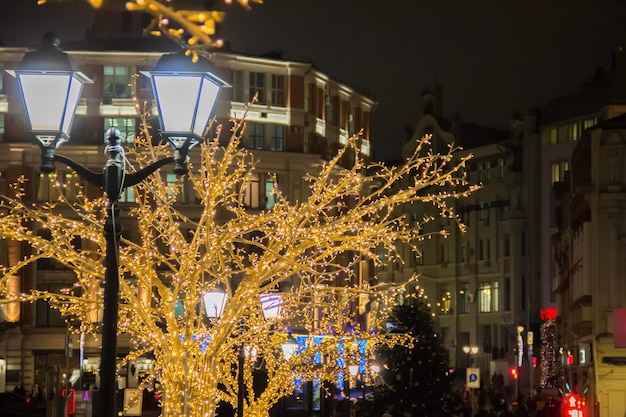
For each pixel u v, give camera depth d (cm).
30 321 8106
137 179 1391
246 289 1822
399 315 6594
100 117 8269
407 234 1969
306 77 8844
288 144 8669
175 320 1861
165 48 8338
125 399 2716
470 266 11888
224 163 1894
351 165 9594
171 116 1295
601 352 5959
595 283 6056
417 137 12912
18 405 4362
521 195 11150
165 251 6975
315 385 4897
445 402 6234
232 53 8462
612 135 6138
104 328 1363
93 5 1045
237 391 2420
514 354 10775
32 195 8194
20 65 1288
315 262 1983
